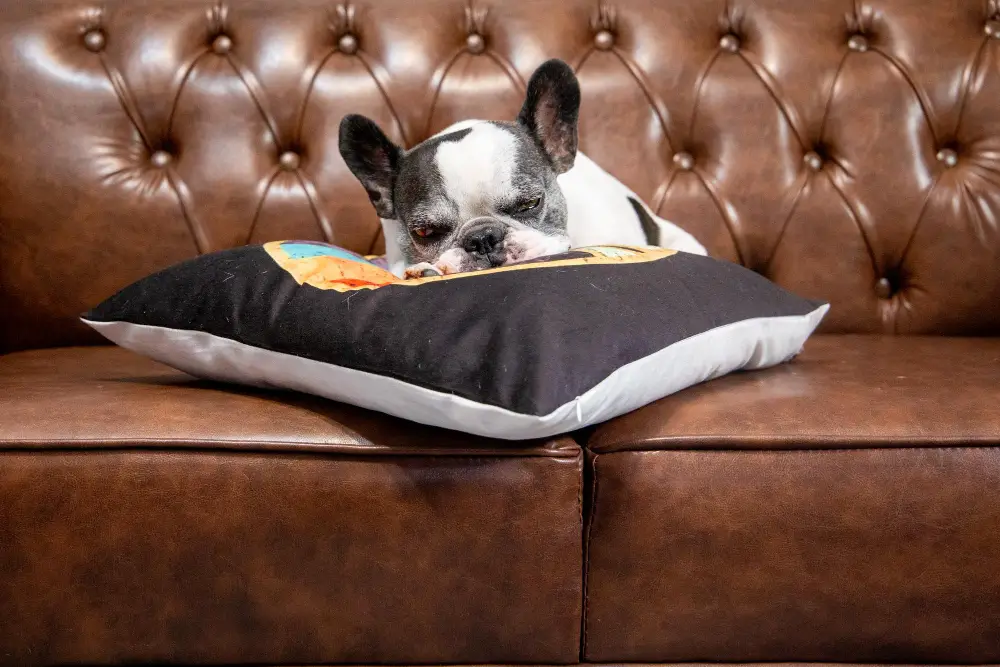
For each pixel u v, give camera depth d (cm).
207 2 194
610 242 174
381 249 192
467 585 107
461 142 163
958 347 158
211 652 110
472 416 99
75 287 186
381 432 109
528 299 106
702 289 123
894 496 106
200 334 120
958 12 189
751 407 113
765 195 189
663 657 110
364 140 166
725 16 195
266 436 108
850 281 187
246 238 190
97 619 108
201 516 107
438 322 106
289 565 108
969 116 186
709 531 106
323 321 111
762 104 190
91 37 191
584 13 195
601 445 109
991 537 106
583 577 108
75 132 186
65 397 118
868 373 130
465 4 196
